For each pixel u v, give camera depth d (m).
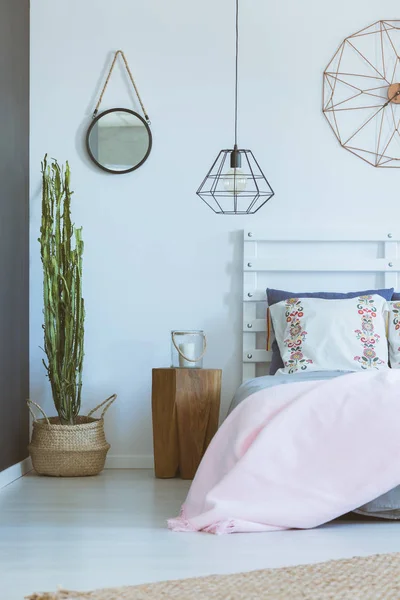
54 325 4.39
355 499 3.04
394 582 2.26
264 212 4.71
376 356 4.15
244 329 4.67
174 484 4.11
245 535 2.95
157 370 4.32
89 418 4.51
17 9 4.45
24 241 4.57
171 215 4.72
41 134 4.71
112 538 2.89
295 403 3.18
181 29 4.73
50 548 2.73
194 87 4.73
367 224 4.71
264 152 4.73
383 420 3.08
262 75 4.72
